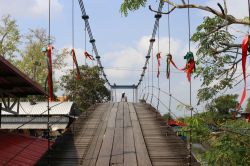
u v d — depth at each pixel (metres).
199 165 11.89
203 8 10.74
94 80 40.78
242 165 11.25
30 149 11.28
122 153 13.91
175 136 16.03
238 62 13.45
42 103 27.34
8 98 14.40
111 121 20.67
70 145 15.20
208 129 11.80
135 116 22.22
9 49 34.22
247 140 11.62
